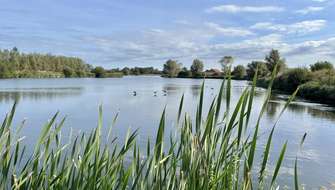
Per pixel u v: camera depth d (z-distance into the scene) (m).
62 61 107.12
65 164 1.81
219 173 1.65
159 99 31.98
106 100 30.34
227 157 1.64
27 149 7.23
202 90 1.67
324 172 8.81
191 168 1.61
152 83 73.56
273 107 25.98
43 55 102.12
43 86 53.72
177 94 39.47
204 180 1.57
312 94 33.12
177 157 1.76
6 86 52.53
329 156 10.72
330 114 22.12
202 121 1.77
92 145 1.71
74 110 22.33
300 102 30.62
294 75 41.06
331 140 13.64
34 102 27.77
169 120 16.66
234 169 1.64
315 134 14.91
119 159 1.72
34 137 11.80
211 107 1.65
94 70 117.25
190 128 1.75
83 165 1.67
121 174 1.74
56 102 27.97
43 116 19.03
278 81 46.41
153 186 1.67
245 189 1.53
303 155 10.53
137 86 58.66
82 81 80.56
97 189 1.65
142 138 11.43
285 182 7.38
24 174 1.66
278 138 13.29
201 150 1.61
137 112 21.44
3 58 90.69
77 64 111.69
